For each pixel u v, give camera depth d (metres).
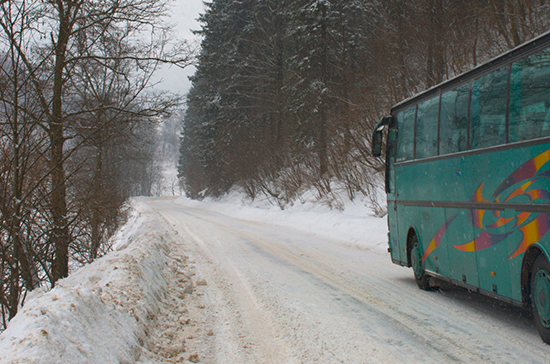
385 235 16.50
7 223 10.66
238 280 10.31
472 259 7.10
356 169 24.50
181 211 46.34
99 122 13.00
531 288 5.70
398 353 5.26
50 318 3.96
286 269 11.69
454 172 7.64
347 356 5.20
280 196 35.44
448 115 7.92
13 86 10.64
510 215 6.05
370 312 7.25
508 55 6.16
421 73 24.52
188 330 6.38
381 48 24.06
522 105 5.82
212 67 43.09
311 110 30.75
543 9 19.89
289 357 5.24
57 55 12.38
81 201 13.50
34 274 11.75
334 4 31.17
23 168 10.95
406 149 10.03
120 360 4.20
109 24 13.23
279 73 41.75
